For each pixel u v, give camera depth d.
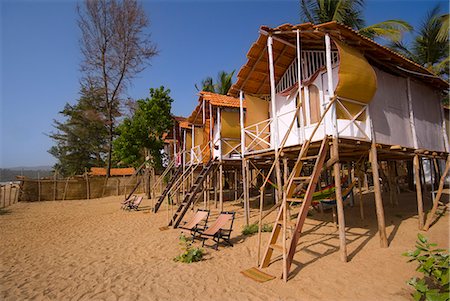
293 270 5.76
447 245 6.93
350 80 6.71
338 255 6.50
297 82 9.42
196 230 8.41
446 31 14.06
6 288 5.36
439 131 11.07
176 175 16.34
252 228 9.18
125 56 29.30
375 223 9.27
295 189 6.87
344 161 11.45
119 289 5.19
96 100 40.72
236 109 13.41
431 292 3.65
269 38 8.05
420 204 8.62
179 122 19.92
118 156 21.53
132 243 8.60
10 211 16.92
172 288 5.15
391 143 8.40
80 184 24.16
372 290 4.71
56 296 4.97
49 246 8.57
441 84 10.61
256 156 9.34
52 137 41.28
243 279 5.45
